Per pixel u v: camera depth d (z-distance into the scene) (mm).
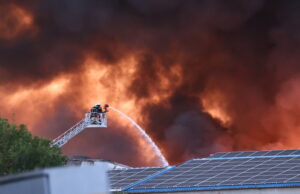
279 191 61938
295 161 67375
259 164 68625
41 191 16438
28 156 42500
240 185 63500
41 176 16531
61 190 16969
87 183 18359
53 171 16844
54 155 44625
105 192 19516
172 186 66562
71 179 17516
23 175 16672
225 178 66250
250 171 66812
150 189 67125
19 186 16672
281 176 63250
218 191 64562
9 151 45562
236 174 66875
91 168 18781
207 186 64875
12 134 48344
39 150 43125
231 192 63938
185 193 65812
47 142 48406
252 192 63125
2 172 43500
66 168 17406
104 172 19656
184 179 68438
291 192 61438
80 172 18062
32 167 42406
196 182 66562
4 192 16719
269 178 63438
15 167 42438
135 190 67500
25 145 44188
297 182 60719
